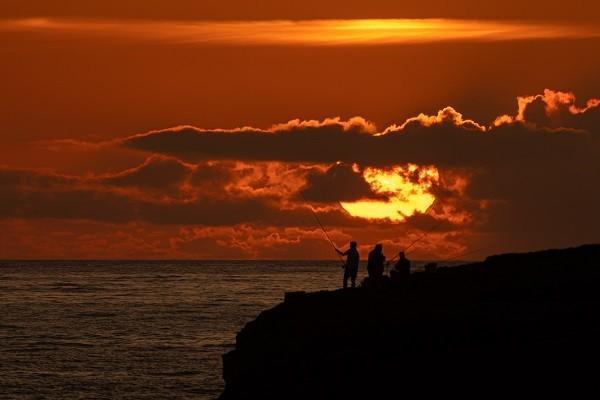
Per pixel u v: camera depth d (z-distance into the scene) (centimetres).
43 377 19600
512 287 12512
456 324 10931
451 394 9625
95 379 19362
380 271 14062
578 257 14125
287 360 11331
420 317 11419
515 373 9600
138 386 18612
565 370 9469
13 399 17375
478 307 11681
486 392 9462
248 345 12775
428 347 10438
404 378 10025
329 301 13100
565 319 10738
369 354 10569
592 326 10419
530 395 9262
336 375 10462
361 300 12938
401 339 10756
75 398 17425
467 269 14188
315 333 11738
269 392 11081
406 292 13212
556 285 12369
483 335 10500
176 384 18800
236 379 12169
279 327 12600
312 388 10531
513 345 10094
